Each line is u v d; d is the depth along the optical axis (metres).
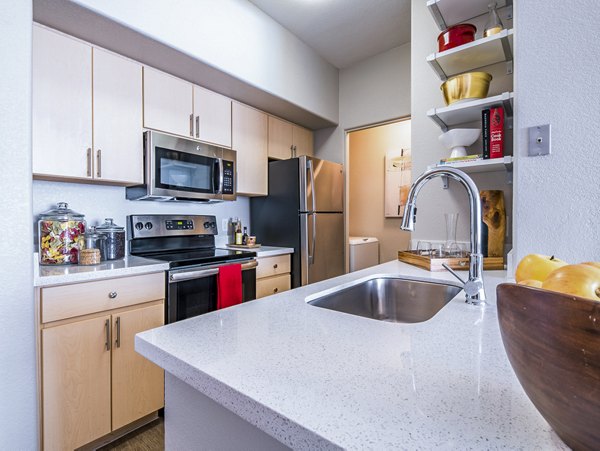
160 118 2.18
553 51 0.92
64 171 1.73
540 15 0.94
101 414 1.54
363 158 4.31
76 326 1.46
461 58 1.81
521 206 0.97
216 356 0.58
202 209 2.78
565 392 0.30
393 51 3.06
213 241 2.78
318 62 3.14
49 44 1.69
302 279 2.79
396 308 1.42
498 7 1.83
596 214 0.87
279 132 3.16
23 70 1.29
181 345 0.63
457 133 1.79
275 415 0.41
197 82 2.40
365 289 1.35
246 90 2.55
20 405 1.27
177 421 0.71
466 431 0.37
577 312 0.28
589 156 0.88
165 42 1.89
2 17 1.25
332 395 0.45
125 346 1.63
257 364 0.55
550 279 0.45
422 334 0.69
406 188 3.88
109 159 1.92
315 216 2.91
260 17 2.51
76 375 1.46
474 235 0.95
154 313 1.77
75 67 1.78
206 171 2.44
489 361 0.55
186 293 1.95
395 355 0.58
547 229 0.94
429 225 2.13
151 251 2.34
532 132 0.96
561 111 0.91
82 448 1.52
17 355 1.26
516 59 0.98
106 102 1.91
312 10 2.52
